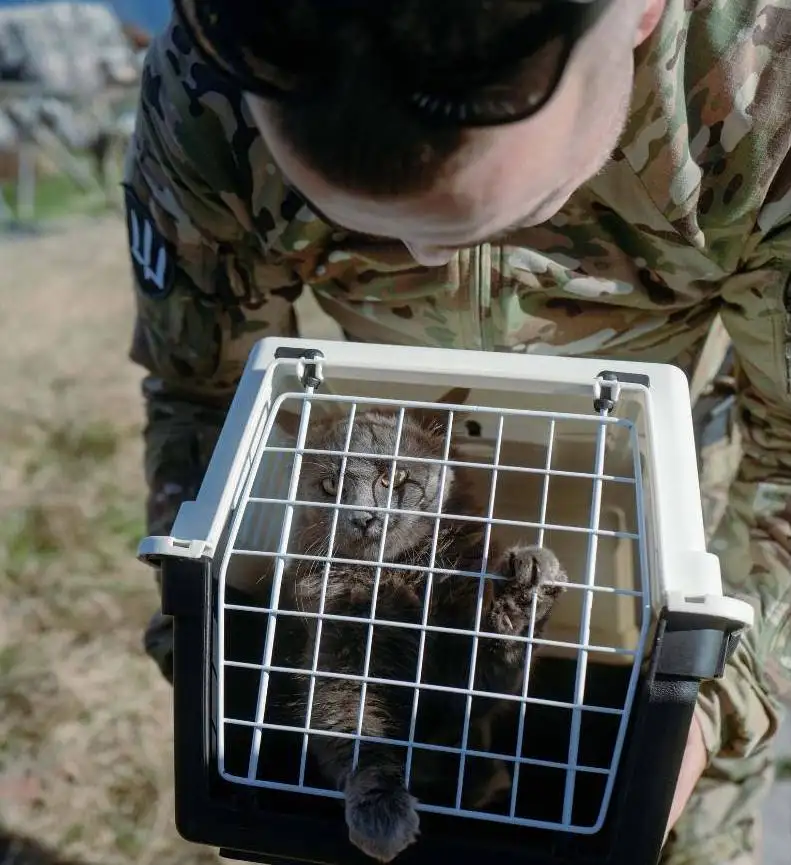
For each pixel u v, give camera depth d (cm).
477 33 62
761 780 100
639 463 77
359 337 103
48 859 116
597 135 71
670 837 98
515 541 95
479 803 82
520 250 91
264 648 78
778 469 95
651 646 70
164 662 96
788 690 91
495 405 89
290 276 99
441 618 88
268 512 91
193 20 67
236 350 101
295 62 64
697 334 101
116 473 192
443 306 95
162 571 72
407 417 97
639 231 88
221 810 72
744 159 83
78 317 302
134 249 99
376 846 70
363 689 75
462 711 84
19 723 130
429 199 67
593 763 82
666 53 78
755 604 91
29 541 168
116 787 123
